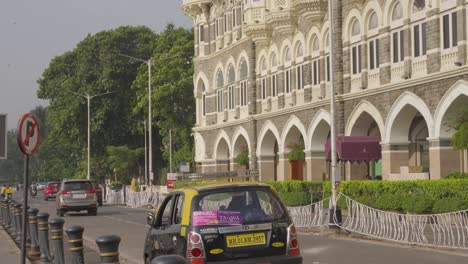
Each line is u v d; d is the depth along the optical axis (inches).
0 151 563.8
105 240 367.9
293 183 1369.3
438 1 1075.9
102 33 3085.6
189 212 424.8
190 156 2837.1
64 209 1489.9
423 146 1314.0
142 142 3201.3
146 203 1893.5
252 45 1791.3
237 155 1935.3
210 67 2119.8
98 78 3048.7
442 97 1063.0
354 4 1318.9
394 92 1192.8
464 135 938.7
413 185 986.7
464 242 709.9
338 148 1259.2
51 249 816.3
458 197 893.8
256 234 422.9
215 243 415.8
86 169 3253.0
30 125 537.3
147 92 2792.8
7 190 2201.0
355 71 1334.9
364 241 825.5
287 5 1571.1
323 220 1000.9
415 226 764.0
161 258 234.5
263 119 1759.4
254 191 436.8
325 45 1444.4
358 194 1106.1
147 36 3095.5
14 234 960.9
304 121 1536.7
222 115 2038.6
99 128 2992.1
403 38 1175.6
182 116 2800.2
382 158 1239.5
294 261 426.0
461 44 1013.8
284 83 1640.0
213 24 2098.9
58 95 3161.9
